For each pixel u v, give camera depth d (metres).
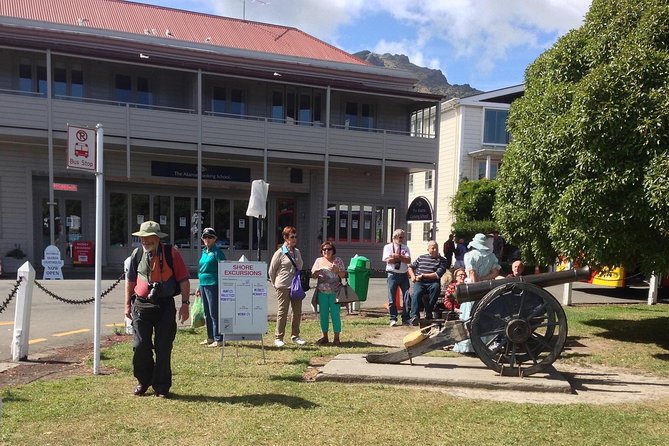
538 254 9.09
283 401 5.14
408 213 16.31
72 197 18.73
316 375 6.11
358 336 8.73
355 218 22.28
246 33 24.75
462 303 7.25
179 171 19.69
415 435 4.36
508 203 9.43
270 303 12.59
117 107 17.17
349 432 4.38
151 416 4.63
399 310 11.12
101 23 21.45
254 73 18.19
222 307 6.65
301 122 20.81
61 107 16.55
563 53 8.80
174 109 19.89
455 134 26.95
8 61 17.73
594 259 7.58
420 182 30.94
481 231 21.67
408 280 10.06
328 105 19.33
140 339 5.16
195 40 22.33
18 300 6.87
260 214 11.07
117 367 6.40
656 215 6.80
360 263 11.34
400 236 9.98
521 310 6.11
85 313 10.49
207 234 7.73
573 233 7.49
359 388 5.71
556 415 4.94
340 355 7.10
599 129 7.09
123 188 19.50
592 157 7.16
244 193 21.23
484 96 26.78
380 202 22.56
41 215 18.48
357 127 21.55
